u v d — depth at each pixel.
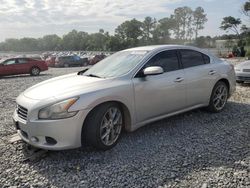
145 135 4.54
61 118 3.49
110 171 3.38
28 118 3.60
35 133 3.57
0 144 4.26
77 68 26.81
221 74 5.67
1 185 3.12
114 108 3.98
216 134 4.57
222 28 68.81
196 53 5.36
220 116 5.57
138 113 4.25
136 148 4.04
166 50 4.84
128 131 4.26
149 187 3.03
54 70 23.14
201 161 3.59
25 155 3.86
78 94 3.63
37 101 3.63
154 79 4.41
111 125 3.96
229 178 3.15
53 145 3.54
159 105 4.52
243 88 8.97
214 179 3.14
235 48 45.56
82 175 3.31
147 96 4.32
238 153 3.82
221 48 63.06
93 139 3.75
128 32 98.31
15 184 3.14
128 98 4.07
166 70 4.69
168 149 3.99
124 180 3.18
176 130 4.77
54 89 3.88
